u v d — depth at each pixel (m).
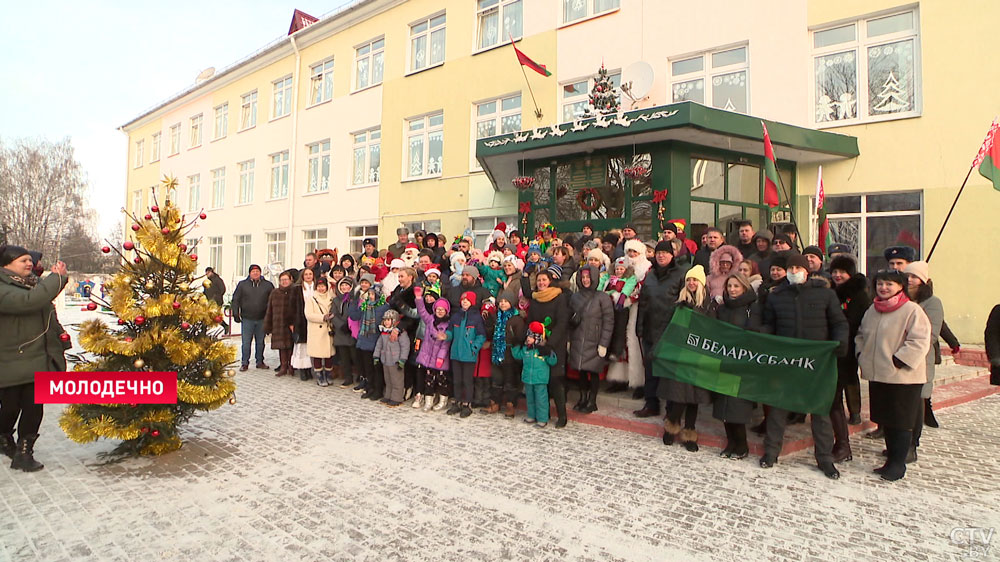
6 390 4.38
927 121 8.95
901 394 4.16
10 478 4.30
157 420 4.64
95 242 51.34
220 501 3.85
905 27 9.23
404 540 3.27
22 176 46.72
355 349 7.74
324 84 19.17
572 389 6.72
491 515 3.61
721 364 4.73
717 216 9.41
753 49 10.38
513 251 8.16
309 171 19.69
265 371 9.48
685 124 7.89
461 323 6.25
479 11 14.62
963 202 8.66
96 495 3.96
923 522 3.50
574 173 10.16
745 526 3.44
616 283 5.94
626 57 11.84
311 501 3.84
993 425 5.81
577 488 4.07
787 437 5.10
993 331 4.90
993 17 8.41
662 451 4.94
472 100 14.46
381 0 16.61
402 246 9.98
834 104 9.86
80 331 4.57
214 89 24.02
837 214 9.93
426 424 5.90
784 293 4.69
